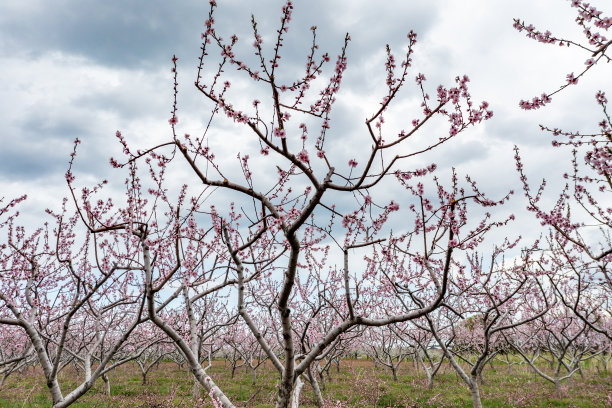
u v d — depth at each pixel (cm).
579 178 680
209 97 405
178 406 1145
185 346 520
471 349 1828
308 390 1403
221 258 778
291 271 436
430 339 1556
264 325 1681
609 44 433
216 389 494
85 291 684
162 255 627
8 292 848
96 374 611
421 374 1847
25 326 611
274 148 401
